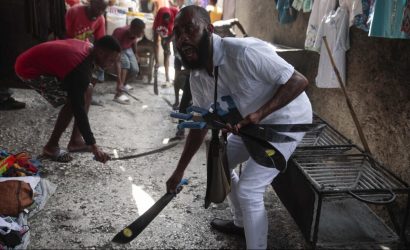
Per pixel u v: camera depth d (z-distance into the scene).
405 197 2.76
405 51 2.74
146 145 4.28
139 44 6.82
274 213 3.06
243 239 2.74
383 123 2.98
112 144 4.24
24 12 4.59
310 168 2.81
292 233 2.82
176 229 2.81
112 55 3.30
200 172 3.69
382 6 2.53
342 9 3.25
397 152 2.84
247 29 6.55
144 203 3.12
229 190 2.25
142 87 6.60
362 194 2.34
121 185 3.38
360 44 3.24
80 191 3.23
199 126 1.97
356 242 2.61
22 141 4.09
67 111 3.56
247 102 2.15
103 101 5.69
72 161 3.73
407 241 2.62
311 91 4.12
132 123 4.91
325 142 3.13
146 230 2.78
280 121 2.21
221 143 2.23
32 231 2.69
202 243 2.68
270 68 1.99
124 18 7.03
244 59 1.98
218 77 2.09
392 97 2.88
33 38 4.70
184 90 4.04
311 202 2.35
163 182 3.47
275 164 2.17
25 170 3.21
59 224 2.79
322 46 3.42
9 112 4.88
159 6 7.98
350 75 3.40
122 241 2.12
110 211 2.98
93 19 5.12
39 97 5.51
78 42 3.40
